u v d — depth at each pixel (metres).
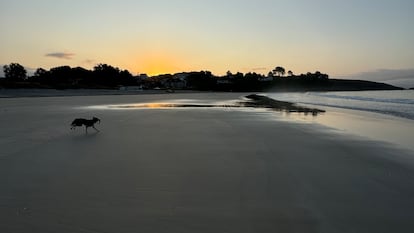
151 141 13.25
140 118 22.97
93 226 5.25
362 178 8.14
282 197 6.70
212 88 168.88
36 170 8.68
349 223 5.49
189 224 5.37
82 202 6.32
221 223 5.43
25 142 12.95
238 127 17.80
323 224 5.44
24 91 88.56
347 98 66.88
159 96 82.88
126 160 9.86
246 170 8.77
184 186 7.37
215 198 6.61
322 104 44.41
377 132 17.09
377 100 55.72
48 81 134.62
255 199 6.57
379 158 10.48
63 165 9.23
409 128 18.78
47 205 6.15
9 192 6.91
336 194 6.91
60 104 43.38
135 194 6.80
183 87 173.00
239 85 178.75
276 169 8.89
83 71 152.88
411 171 8.91
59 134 15.12
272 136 14.65
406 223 5.52
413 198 6.73
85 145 12.34
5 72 134.62
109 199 6.49
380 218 5.70
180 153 10.91
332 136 14.95
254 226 5.34
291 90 184.00
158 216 5.68
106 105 41.12
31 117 23.61
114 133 15.49
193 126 18.22
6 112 28.67
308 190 7.16
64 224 5.31
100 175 8.23
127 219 5.54
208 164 9.40
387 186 7.52
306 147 12.11
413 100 54.50
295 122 20.67
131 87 132.00
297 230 5.21
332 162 9.78
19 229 5.10
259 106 39.38
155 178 7.98
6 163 9.45
